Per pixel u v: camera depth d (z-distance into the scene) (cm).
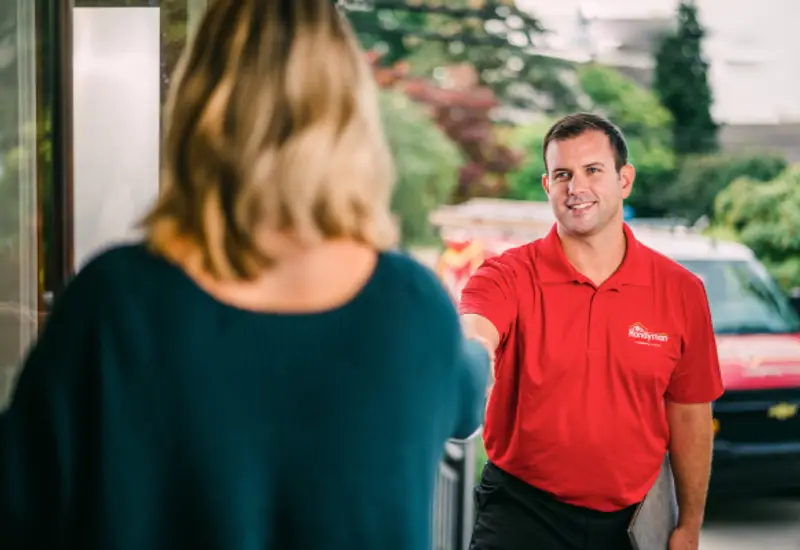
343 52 100
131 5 261
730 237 1809
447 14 2036
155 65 263
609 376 231
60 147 265
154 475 92
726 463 535
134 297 93
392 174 104
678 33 2292
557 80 2227
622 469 232
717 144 2253
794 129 2267
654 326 232
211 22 101
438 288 105
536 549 235
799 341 596
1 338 268
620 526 234
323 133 96
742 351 573
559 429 231
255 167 94
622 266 234
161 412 92
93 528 92
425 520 103
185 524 93
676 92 2270
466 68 2162
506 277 235
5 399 266
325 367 96
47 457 93
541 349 232
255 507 94
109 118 265
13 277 267
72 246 268
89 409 93
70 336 92
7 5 260
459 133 2120
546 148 241
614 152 236
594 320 231
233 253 94
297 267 97
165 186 99
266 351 94
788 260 1805
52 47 262
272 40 97
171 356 92
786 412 542
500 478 240
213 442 92
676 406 243
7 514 93
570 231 235
